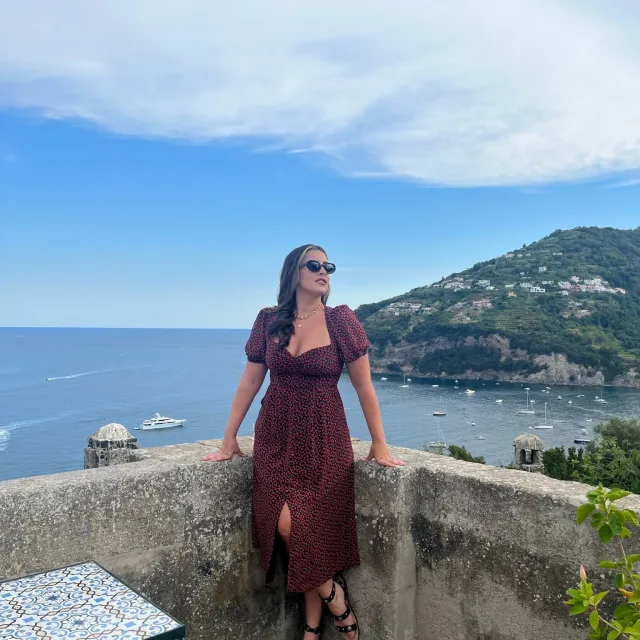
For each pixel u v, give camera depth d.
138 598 1.61
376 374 152.12
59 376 181.88
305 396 2.62
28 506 2.04
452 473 2.43
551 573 2.08
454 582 2.43
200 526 2.56
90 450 7.93
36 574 1.78
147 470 2.38
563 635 2.05
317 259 2.65
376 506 2.63
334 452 2.62
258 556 2.77
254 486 2.66
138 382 162.88
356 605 2.72
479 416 91.25
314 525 2.53
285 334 2.61
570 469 14.53
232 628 2.68
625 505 1.96
